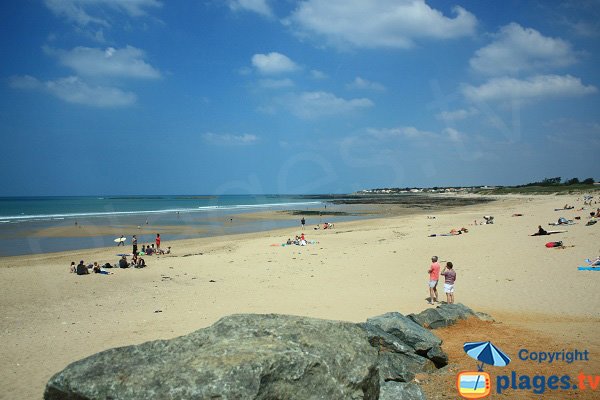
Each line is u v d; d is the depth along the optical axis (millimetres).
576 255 20969
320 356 5234
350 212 76312
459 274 19469
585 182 126812
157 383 4641
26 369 9852
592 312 12992
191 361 4938
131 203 125188
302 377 4945
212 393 4504
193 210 82250
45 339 11898
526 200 98750
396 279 19359
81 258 27531
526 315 12969
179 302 15984
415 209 83312
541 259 20828
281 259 25516
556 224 34625
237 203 128125
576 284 16188
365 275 20375
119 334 12195
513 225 36875
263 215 69125
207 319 13547
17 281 19703
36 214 68812
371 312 13859
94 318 13992
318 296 16500
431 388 7637
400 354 8672
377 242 31562
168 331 12352
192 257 26781
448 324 11328
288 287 18281
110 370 4945
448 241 29109
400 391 6582
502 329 11117
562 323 11844
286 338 5570
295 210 83812
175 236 40062
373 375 5602
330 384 5066
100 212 74875
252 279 20125
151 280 20172
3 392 8695
